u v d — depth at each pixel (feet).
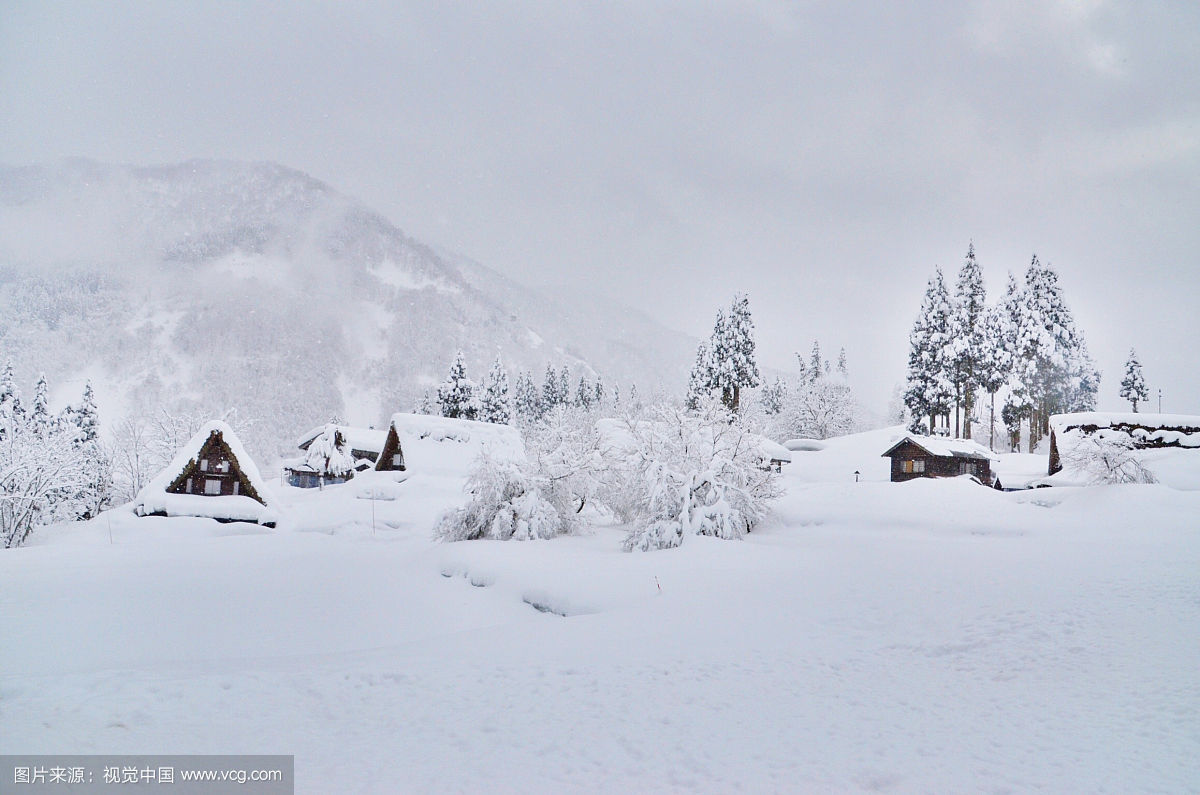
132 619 50.16
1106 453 112.57
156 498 134.10
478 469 92.32
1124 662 27.50
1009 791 17.39
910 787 17.92
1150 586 40.01
